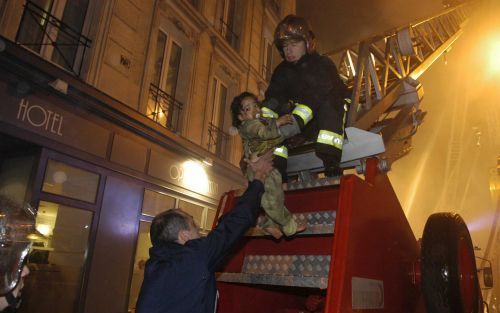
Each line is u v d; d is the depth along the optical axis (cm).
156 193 879
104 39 762
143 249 843
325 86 244
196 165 1000
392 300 229
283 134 224
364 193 227
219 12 1177
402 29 455
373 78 381
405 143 397
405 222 270
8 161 680
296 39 250
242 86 1258
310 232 227
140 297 185
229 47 1177
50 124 648
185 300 182
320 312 313
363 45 376
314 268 246
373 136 249
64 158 672
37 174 627
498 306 877
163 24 960
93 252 710
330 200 265
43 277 638
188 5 998
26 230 159
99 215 729
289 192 269
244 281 230
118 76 789
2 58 563
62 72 638
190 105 1005
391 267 236
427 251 246
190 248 195
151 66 873
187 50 1036
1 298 160
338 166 256
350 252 198
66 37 726
